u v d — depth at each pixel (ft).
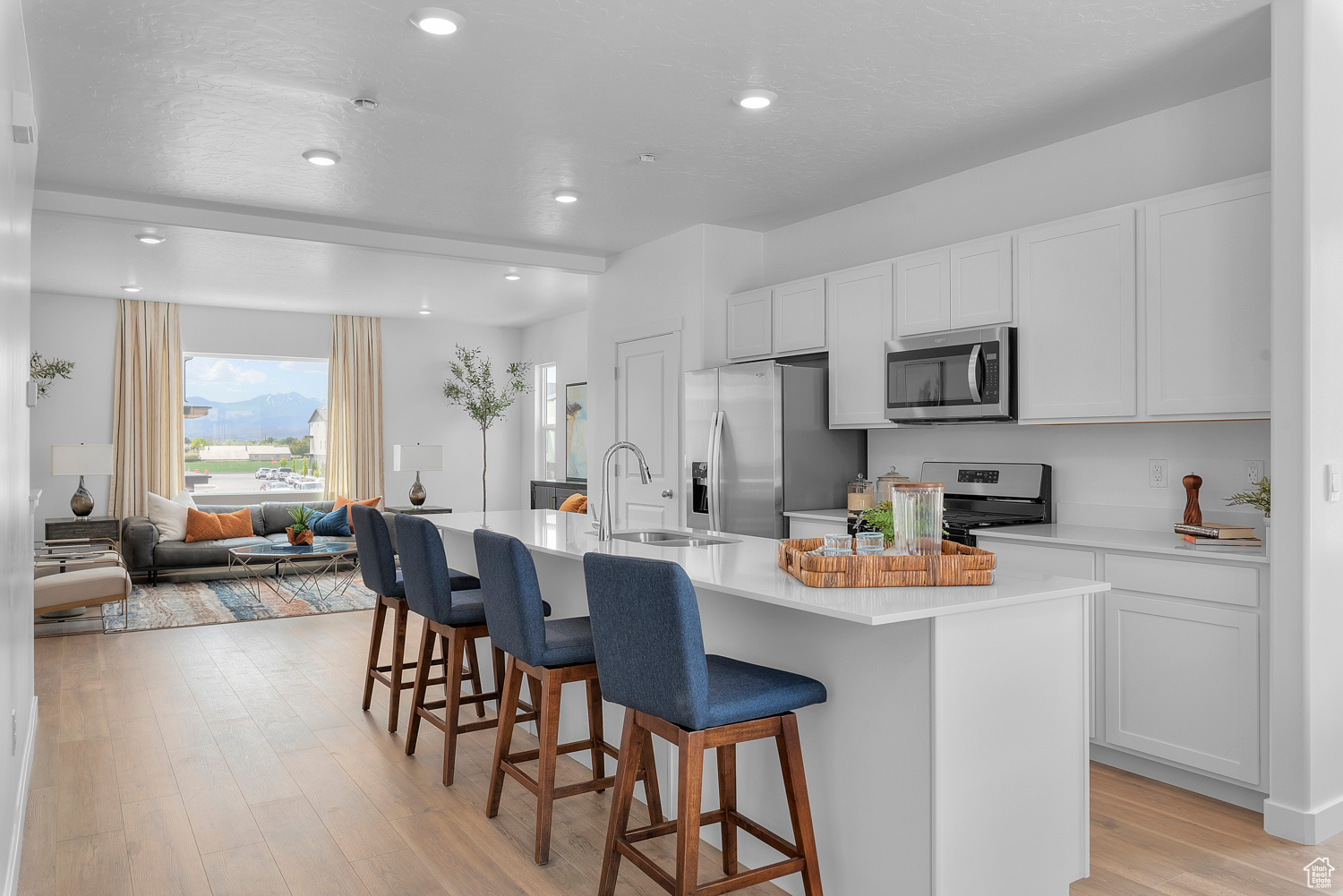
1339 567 9.09
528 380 33.06
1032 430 13.35
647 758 8.77
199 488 28.27
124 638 17.98
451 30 9.33
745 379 15.56
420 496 29.73
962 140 12.76
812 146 13.00
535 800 9.92
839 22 9.33
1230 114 10.99
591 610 7.23
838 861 7.32
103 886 7.96
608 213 16.58
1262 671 9.18
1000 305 12.43
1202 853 8.58
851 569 7.12
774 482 14.94
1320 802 8.87
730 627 8.61
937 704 6.52
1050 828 7.26
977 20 9.27
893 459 15.67
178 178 14.42
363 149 13.09
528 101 11.34
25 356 9.50
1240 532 9.96
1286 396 8.87
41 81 10.59
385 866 8.33
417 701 11.23
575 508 22.00
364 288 24.39
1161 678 10.03
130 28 9.30
